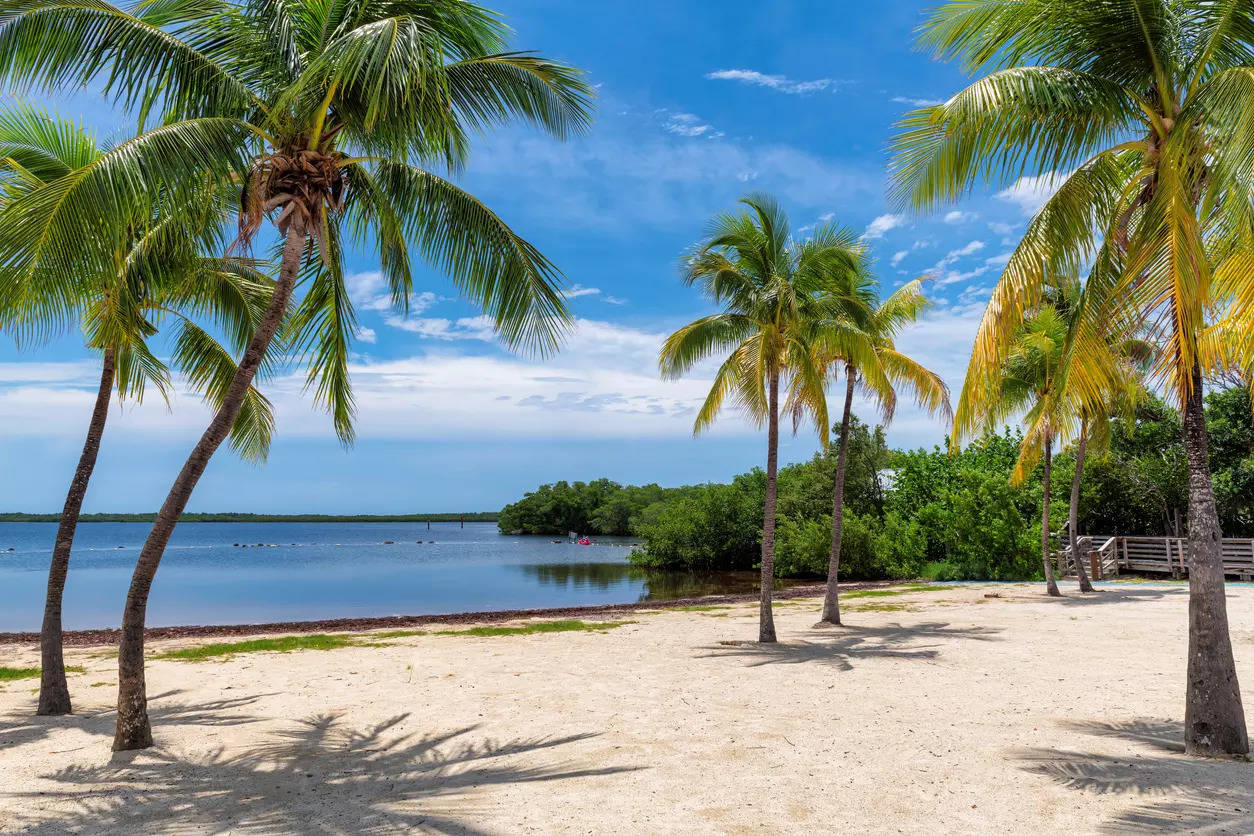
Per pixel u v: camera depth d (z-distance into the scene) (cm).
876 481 4425
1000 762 631
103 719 872
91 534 15012
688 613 2039
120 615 2573
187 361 1109
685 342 1436
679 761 657
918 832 485
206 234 805
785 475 5306
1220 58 641
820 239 1431
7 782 627
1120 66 668
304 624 1906
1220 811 500
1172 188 605
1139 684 969
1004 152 703
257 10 729
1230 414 3006
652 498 11325
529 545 9594
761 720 809
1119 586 2508
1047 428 2027
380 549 8662
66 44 662
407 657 1335
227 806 561
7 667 1282
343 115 746
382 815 532
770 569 1442
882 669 1113
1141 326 681
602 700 934
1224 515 3097
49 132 930
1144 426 3219
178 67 699
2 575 4581
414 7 758
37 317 609
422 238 848
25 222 571
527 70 785
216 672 1196
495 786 598
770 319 1395
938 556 3819
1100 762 621
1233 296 644
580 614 2073
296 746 736
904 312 1662
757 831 491
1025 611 1859
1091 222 696
